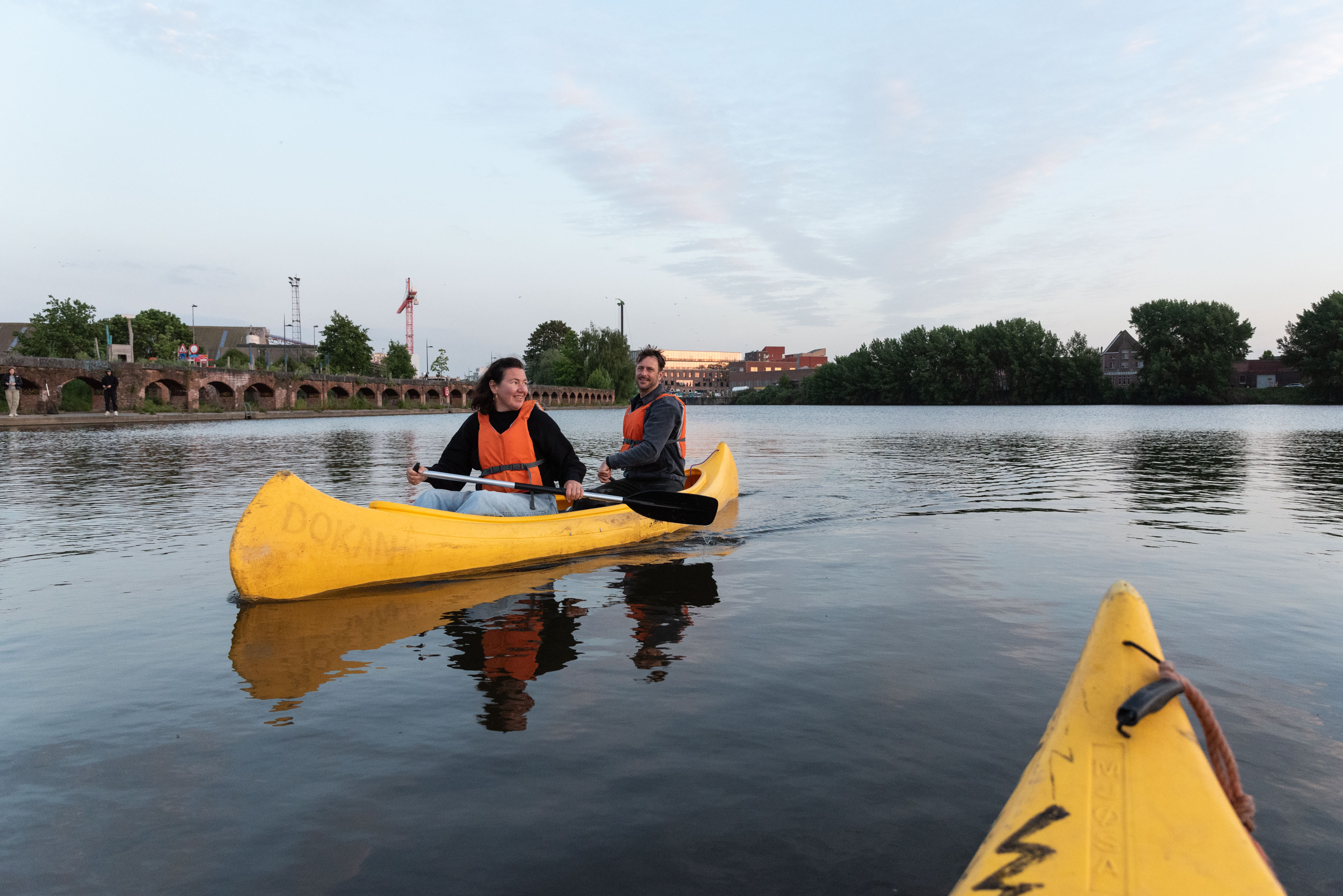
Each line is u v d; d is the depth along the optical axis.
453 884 1.63
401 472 10.59
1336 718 2.44
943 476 10.31
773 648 3.20
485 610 3.84
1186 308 68.25
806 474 10.61
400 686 2.80
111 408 31.09
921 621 3.57
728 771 2.13
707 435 23.48
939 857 1.71
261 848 1.78
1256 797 1.95
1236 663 2.96
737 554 5.23
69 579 4.51
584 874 1.67
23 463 12.08
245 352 85.12
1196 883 1.22
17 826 1.87
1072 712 1.47
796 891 1.59
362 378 53.53
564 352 97.44
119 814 1.93
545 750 2.27
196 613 3.81
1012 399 82.81
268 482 4.09
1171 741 1.39
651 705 2.60
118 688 2.80
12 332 73.69
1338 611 3.69
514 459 5.29
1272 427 25.70
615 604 3.93
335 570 4.16
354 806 1.96
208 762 2.21
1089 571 4.59
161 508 7.25
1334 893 1.56
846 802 1.95
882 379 91.25
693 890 1.60
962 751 2.22
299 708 2.61
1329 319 62.44
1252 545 5.40
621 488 6.11
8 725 2.48
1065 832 1.30
